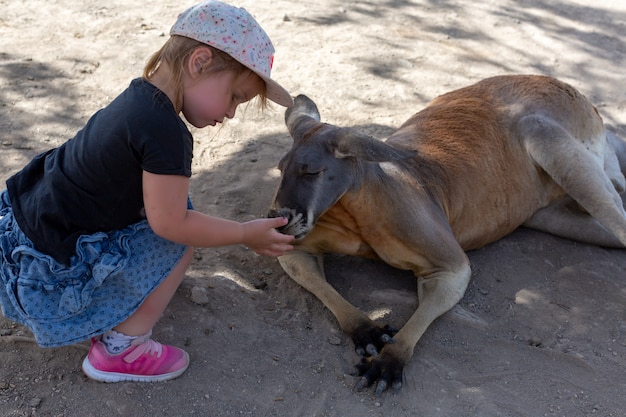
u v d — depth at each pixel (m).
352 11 3.78
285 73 3.08
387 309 1.99
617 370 1.83
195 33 1.44
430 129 2.30
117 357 1.61
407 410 1.68
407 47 3.43
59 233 1.50
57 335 1.53
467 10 3.95
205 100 1.48
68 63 3.00
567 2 4.19
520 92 2.40
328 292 1.94
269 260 2.13
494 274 2.15
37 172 1.57
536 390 1.76
